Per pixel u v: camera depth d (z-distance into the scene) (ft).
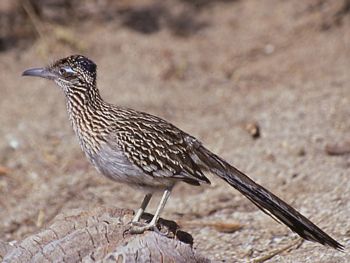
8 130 50.06
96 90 31.63
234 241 35.68
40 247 27.40
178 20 62.13
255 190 30.78
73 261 26.63
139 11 63.21
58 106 53.11
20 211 41.50
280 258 33.14
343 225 35.17
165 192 30.99
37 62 57.41
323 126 46.70
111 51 58.85
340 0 60.85
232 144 46.16
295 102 50.47
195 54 58.34
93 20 62.13
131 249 25.36
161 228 29.55
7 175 45.42
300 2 61.77
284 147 44.80
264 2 62.90
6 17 61.36
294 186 40.27
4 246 30.32
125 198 42.14
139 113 31.89
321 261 31.91
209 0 63.82
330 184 39.73
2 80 55.88
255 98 52.21
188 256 25.88
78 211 29.04
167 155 30.66
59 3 63.10
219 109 51.44
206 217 38.73
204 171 31.63
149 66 57.16
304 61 56.03
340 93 50.52
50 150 47.80
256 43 58.75
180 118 50.42
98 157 30.94
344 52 56.34
